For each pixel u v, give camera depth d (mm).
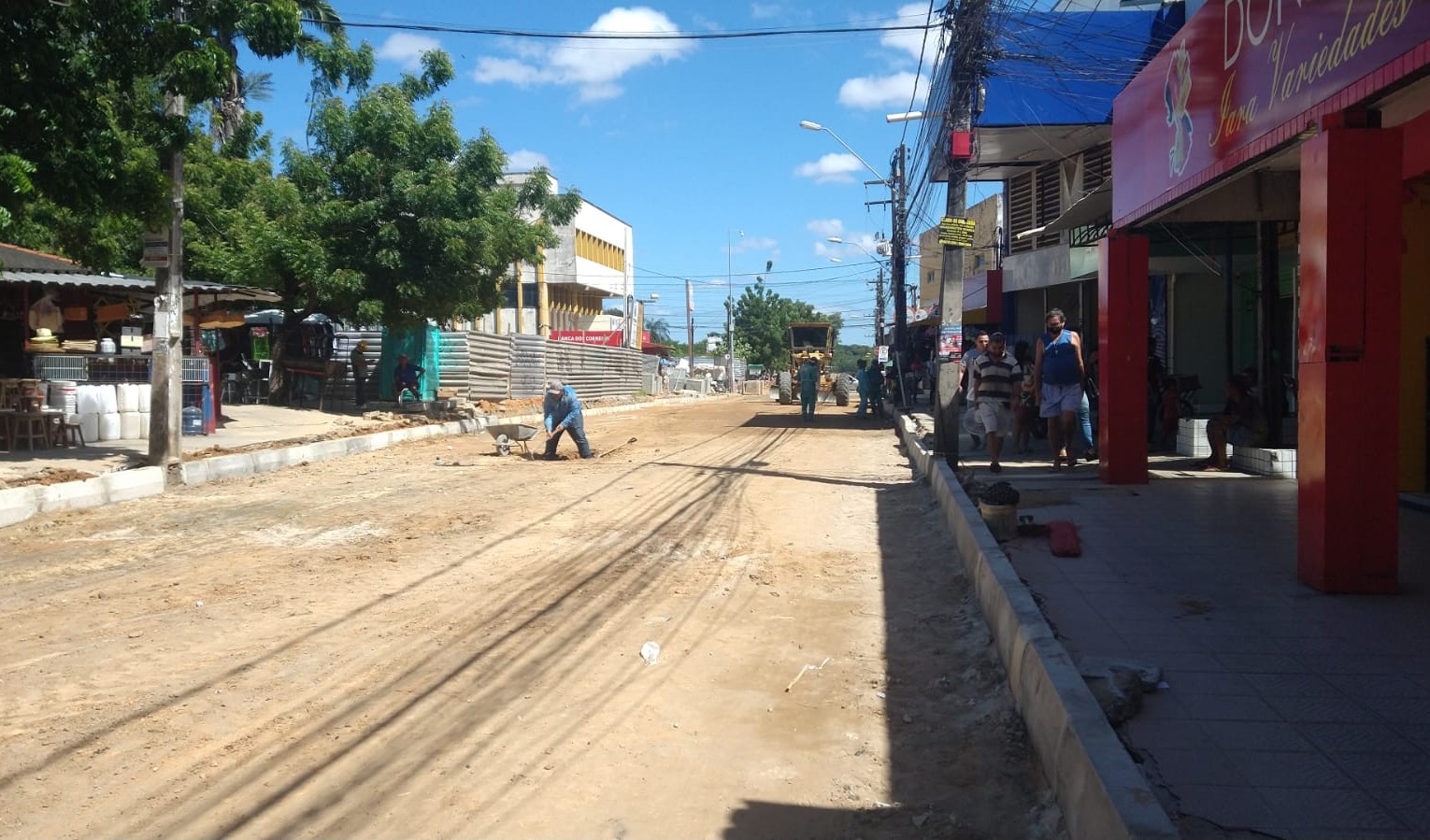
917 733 5230
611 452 18109
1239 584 6398
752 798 4539
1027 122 19812
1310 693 4539
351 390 25812
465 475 14656
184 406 17922
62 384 15688
